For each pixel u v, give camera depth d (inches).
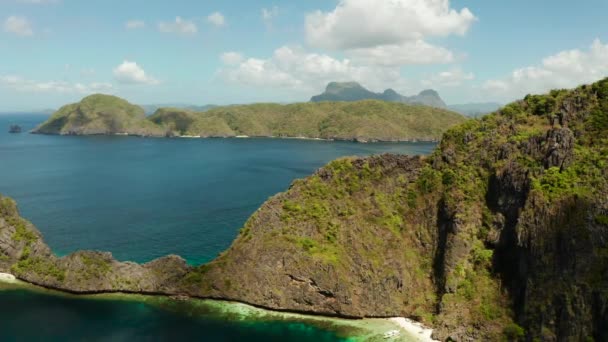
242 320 3331.7
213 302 3587.6
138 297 3639.3
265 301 3511.3
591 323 2620.6
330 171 4279.0
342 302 3417.8
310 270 3472.0
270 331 3193.9
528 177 3334.2
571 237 2854.3
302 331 3206.2
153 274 3715.6
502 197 3548.2
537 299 2888.8
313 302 3449.8
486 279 3326.8
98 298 3607.3
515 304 3105.3
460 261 3489.2
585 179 3068.4
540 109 3922.2
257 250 3676.2
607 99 3491.6
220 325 3253.0
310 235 3804.1
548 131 3464.6
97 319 3287.4
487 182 3774.6
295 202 4067.4
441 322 3201.3
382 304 3472.0
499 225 3474.4
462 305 3225.9
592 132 3363.7
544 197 3107.8
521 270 3125.0
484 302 3201.3
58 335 3056.1
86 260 3786.9
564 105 3705.7
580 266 2758.4
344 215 3964.1
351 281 3526.1
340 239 3789.4
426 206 3998.5
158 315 3371.1
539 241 3004.4
